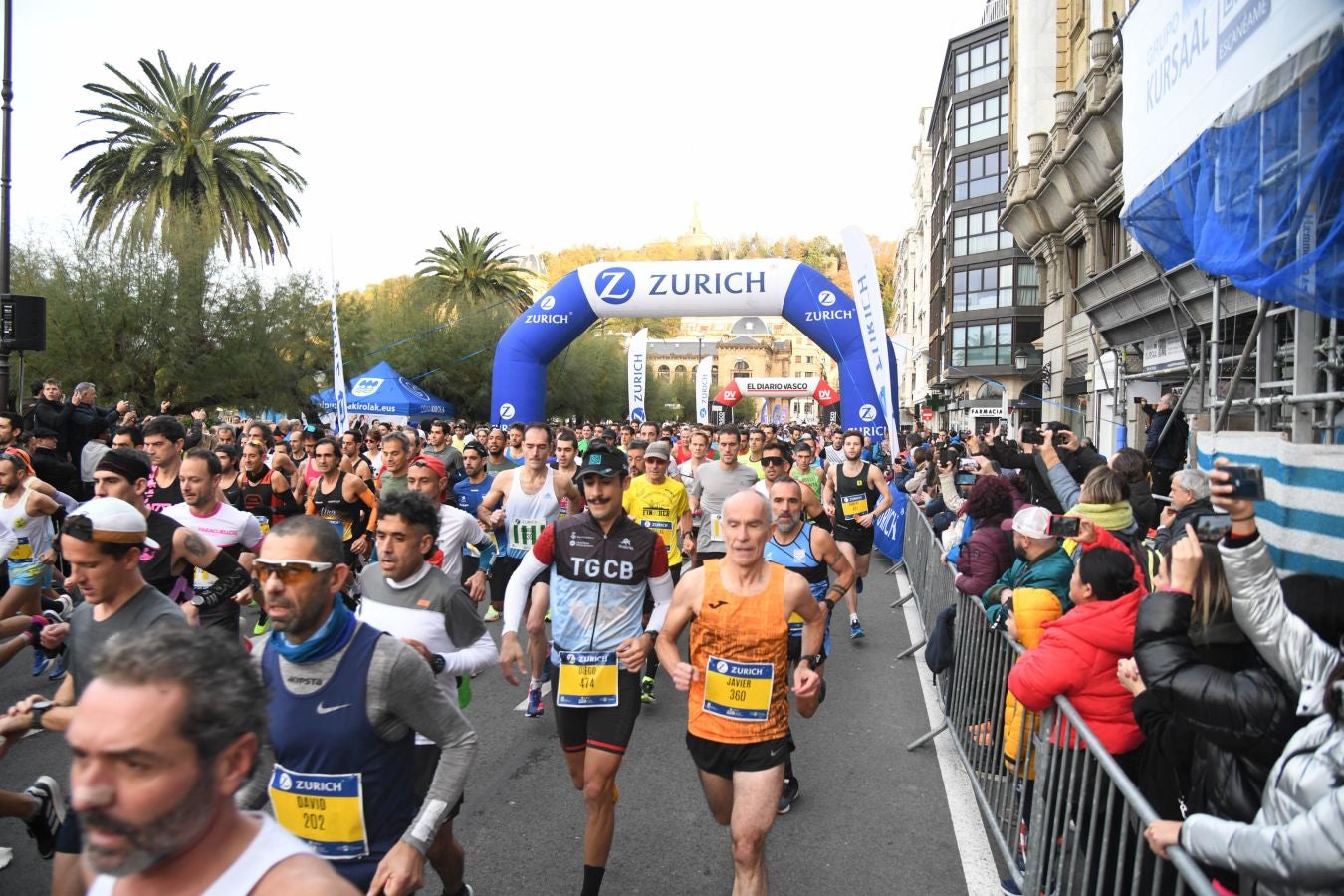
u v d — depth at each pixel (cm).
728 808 352
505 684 677
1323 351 512
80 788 131
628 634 383
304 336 2748
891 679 703
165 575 422
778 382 6900
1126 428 1492
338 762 245
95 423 1029
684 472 1086
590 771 366
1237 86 400
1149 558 484
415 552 340
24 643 398
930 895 374
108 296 2248
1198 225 460
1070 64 1955
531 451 660
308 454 917
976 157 4478
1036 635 413
